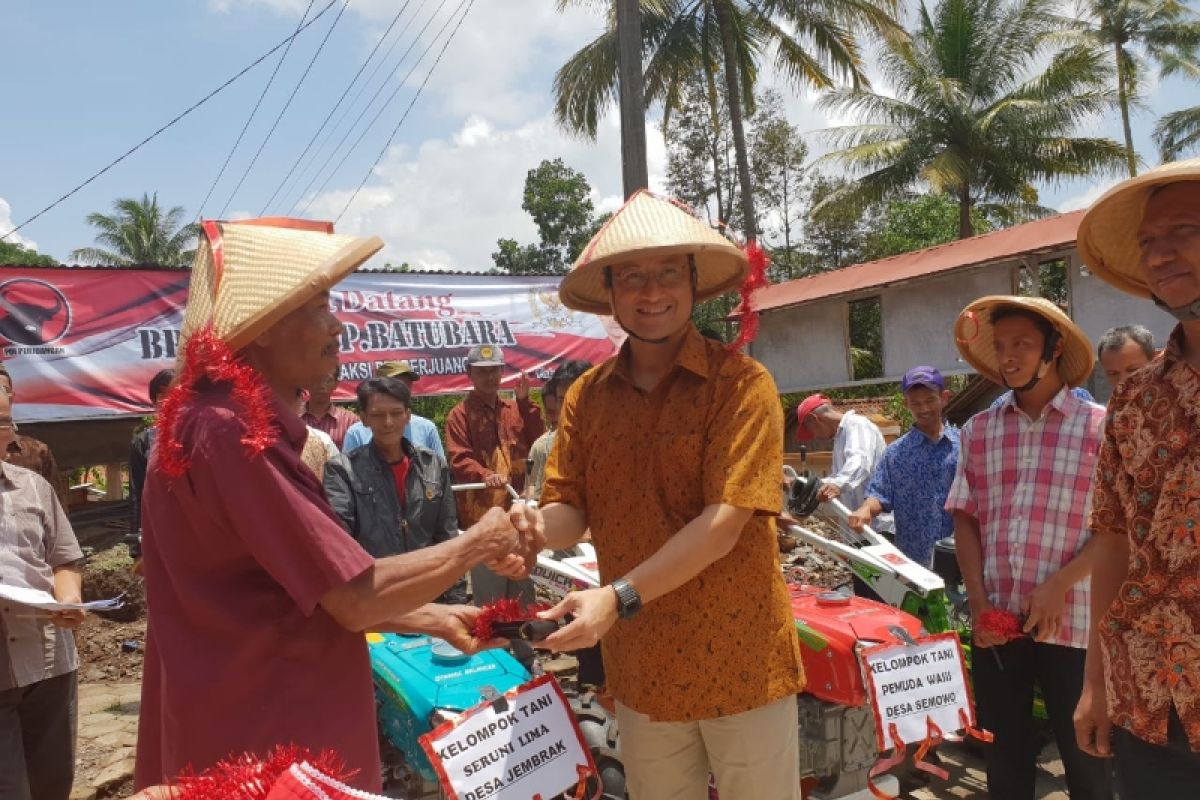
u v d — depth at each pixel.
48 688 3.13
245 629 1.58
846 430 4.78
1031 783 3.04
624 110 10.20
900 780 3.92
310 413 5.54
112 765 4.29
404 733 2.76
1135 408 2.05
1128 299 11.01
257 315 1.58
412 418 5.08
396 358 9.74
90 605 2.78
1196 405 1.90
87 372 8.21
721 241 2.17
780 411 2.18
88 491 13.12
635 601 1.95
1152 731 1.96
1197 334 1.95
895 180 20.48
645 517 2.24
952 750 4.26
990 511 3.07
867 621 2.98
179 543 1.60
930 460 4.16
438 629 2.00
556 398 5.39
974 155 19.59
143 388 8.41
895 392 17.33
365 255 1.71
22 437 4.14
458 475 5.72
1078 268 11.50
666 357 2.29
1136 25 26.81
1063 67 19.14
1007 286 12.63
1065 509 2.88
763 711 2.20
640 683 2.23
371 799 1.25
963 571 3.16
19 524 3.09
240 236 1.72
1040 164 19.53
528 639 1.86
